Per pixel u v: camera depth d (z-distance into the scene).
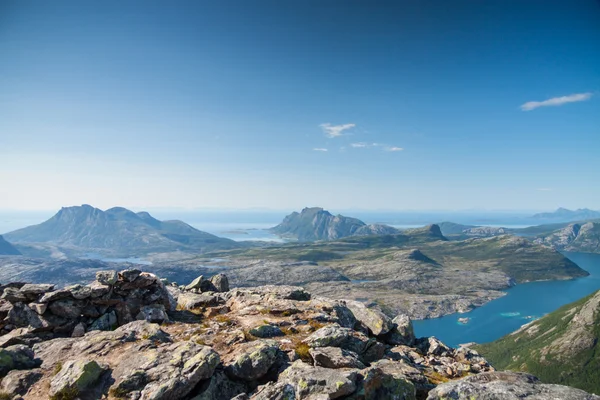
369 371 21.88
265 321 34.22
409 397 21.73
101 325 32.47
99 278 35.03
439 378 27.95
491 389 20.58
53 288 33.69
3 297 32.25
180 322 34.91
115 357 25.00
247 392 22.88
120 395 20.73
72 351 26.38
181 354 24.03
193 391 21.80
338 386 19.97
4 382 22.56
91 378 21.84
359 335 31.05
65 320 31.59
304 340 29.47
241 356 24.30
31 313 31.52
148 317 34.28
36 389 22.14
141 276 36.84
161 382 21.08
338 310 37.88
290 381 21.14
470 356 34.78
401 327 38.00
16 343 28.94
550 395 20.05
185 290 52.69
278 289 46.53
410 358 32.75
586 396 19.75
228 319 35.28
